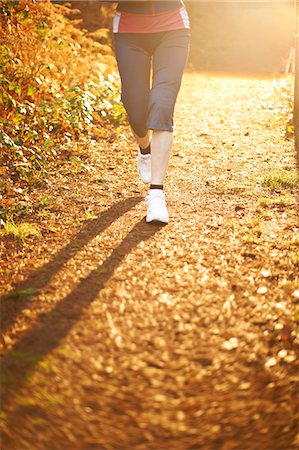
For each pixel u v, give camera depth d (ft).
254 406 8.21
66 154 20.75
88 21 41.96
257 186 17.67
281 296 11.12
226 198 16.69
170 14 14.19
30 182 17.85
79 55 30.37
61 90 26.43
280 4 86.74
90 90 26.73
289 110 27.27
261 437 7.68
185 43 14.30
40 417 7.90
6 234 14.01
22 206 15.89
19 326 10.02
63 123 22.61
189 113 30.19
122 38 14.48
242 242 13.53
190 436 7.64
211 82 46.75
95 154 20.90
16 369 8.84
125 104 14.93
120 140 22.94
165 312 10.46
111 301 10.82
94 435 7.62
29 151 19.51
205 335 9.78
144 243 13.44
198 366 8.99
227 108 31.55
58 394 8.32
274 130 25.05
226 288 11.37
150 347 9.41
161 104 14.02
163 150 14.40
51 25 29.40
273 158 20.75
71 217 15.25
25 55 24.54
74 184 17.95
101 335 9.71
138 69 14.55
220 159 20.72
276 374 8.89
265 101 32.37
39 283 11.56
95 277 11.79
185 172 19.13
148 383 8.57
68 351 9.26
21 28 25.12
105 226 14.56
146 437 7.61
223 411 8.09
